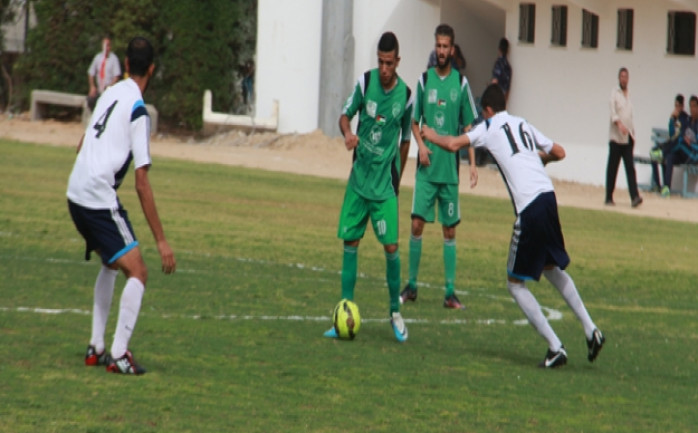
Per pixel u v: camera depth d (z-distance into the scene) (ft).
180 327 80.48
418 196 98.94
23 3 330.75
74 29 310.65
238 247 126.93
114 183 63.41
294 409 58.75
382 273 115.85
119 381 62.44
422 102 100.01
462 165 250.78
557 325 91.61
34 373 63.10
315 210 166.61
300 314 89.20
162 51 301.84
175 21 296.51
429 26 263.70
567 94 234.58
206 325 81.92
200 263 113.70
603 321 94.94
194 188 186.39
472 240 145.48
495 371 71.72
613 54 224.53
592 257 135.95
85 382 61.67
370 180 81.51
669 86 214.48
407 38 265.13
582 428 58.03
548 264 74.49
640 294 111.86
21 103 320.29
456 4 264.31
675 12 213.66
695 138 206.08
